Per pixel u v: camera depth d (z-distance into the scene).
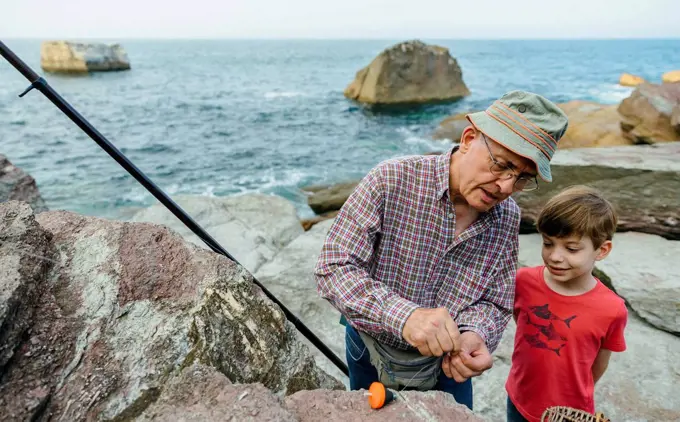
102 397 1.23
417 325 1.35
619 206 4.66
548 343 2.02
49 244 1.59
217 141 18.14
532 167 1.36
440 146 16.73
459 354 1.47
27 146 16.55
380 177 1.56
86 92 32.59
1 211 1.55
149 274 1.58
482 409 2.91
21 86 31.62
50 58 47.94
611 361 3.12
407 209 1.57
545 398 2.06
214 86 38.50
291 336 1.85
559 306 2.01
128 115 23.75
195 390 1.27
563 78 47.22
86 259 1.58
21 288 1.26
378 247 1.65
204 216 6.34
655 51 163.88
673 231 4.47
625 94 31.89
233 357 1.54
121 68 53.16
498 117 1.35
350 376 2.04
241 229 6.04
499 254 1.69
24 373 1.18
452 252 1.63
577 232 1.82
